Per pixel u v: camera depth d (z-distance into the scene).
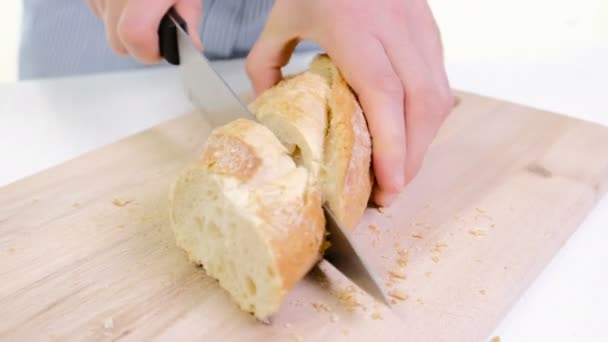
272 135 0.31
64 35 0.52
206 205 0.30
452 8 0.71
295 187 0.29
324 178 0.31
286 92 0.33
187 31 0.38
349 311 0.30
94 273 0.31
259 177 0.29
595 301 0.32
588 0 0.72
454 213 0.36
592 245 0.35
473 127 0.44
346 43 0.33
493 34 0.63
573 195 0.37
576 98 0.50
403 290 0.31
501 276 0.32
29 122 0.43
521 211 0.36
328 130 0.32
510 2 0.73
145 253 0.32
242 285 0.29
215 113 0.37
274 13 0.37
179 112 0.45
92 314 0.29
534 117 0.45
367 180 0.33
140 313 0.29
